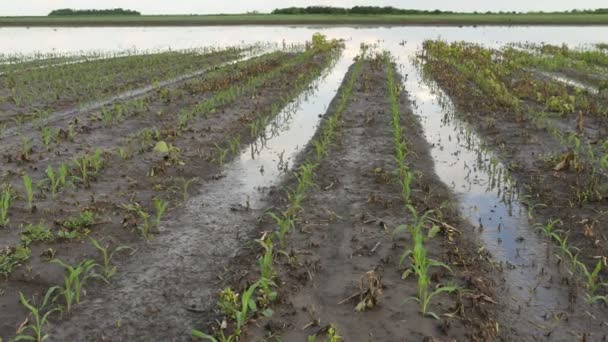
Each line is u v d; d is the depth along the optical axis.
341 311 4.92
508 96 14.32
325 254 6.05
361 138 11.03
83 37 45.47
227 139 10.95
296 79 18.36
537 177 8.49
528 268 5.74
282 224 6.15
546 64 22.39
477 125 12.20
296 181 8.45
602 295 5.18
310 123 12.66
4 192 7.43
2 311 4.86
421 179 8.52
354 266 5.75
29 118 12.60
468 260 5.82
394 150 10.12
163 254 6.05
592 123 12.03
